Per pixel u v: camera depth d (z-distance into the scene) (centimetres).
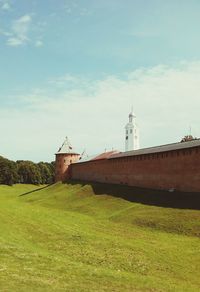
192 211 5491
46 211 6606
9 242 3512
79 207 7812
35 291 2138
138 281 2702
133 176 8362
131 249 3909
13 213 5806
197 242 4353
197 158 6275
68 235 4409
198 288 2886
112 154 10369
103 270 2883
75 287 2319
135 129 16762
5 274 2398
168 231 4988
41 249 3622
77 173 12469
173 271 3322
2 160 17425
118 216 6131
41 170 19762
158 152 7369
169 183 7012
